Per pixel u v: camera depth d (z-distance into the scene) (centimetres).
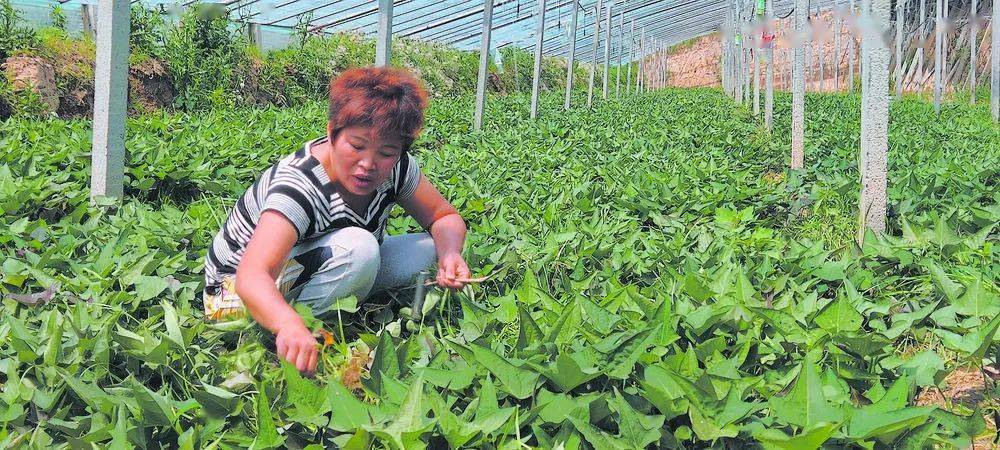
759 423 233
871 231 427
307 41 2128
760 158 920
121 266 352
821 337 279
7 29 1227
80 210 462
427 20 2405
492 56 3180
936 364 280
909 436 233
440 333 311
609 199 592
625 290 321
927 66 2778
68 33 1480
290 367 242
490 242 436
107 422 242
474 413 239
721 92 3462
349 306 309
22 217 449
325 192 296
